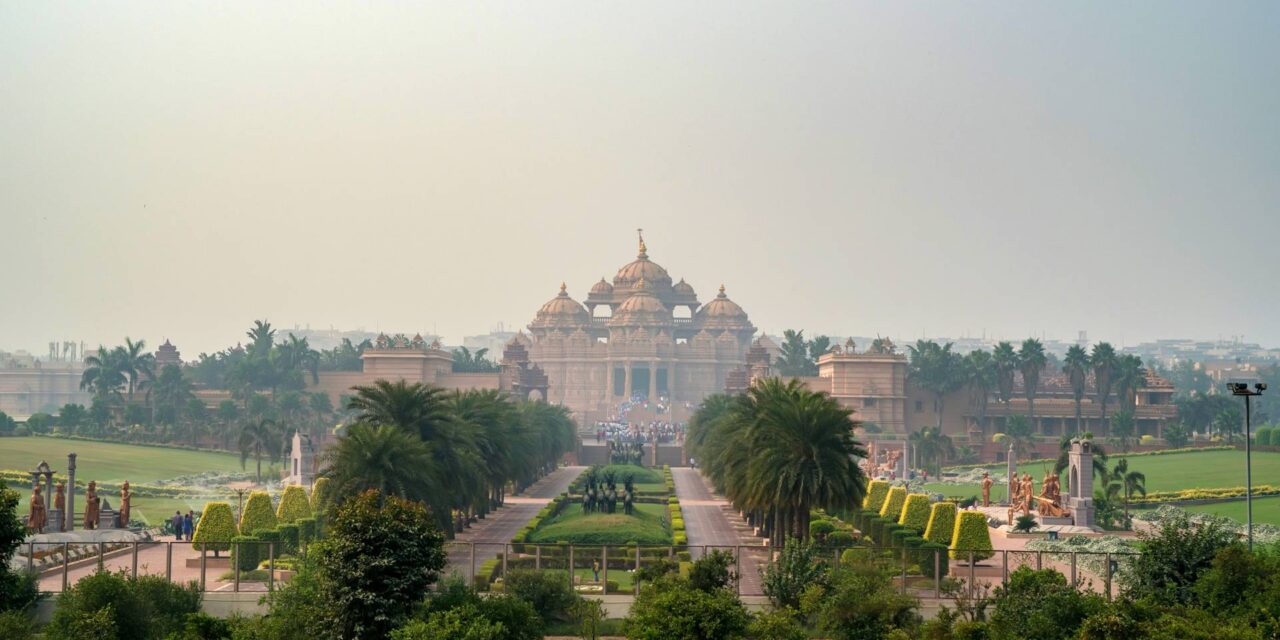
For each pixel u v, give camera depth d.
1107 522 147.62
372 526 76.25
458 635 72.44
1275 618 73.06
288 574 99.88
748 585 100.56
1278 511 156.88
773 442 112.12
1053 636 74.69
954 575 104.69
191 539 122.12
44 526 121.56
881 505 152.12
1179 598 81.56
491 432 150.00
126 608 78.44
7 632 75.38
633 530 124.94
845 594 80.44
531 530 128.50
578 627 87.62
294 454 181.12
